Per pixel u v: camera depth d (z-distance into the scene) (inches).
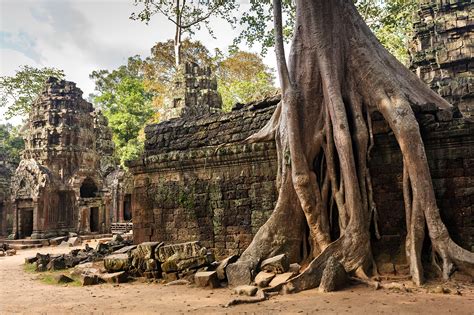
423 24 767.7
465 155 317.1
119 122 1534.2
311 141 343.6
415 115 335.3
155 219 472.7
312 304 228.7
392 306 216.4
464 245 307.9
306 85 356.8
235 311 222.8
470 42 710.5
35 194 968.3
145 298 271.7
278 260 299.0
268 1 610.2
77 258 488.7
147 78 1680.6
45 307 257.8
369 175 326.3
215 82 920.9
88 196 1141.1
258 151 398.6
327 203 330.0
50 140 1066.7
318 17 365.4
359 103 345.7
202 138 483.8
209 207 433.7
